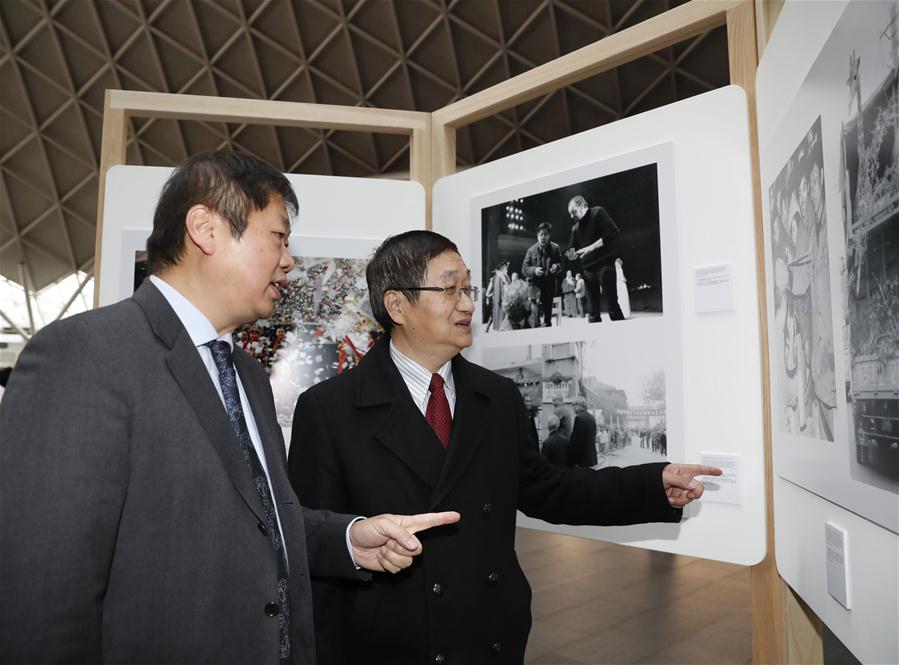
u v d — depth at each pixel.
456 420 1.77
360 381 1.83
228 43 17.03
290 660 1.23
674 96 15.36
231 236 1.24
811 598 1.43
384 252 1.89
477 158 18.08
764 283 1.79
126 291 2.54
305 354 2.68
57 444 0.95
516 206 2.48
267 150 19.08
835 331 1.17
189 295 1.25
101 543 0.97
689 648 3.82
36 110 18.78
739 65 1.90
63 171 19.95
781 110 1.56
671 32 2.07
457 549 1.67
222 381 1.29
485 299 2.58
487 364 2.55
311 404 1.84
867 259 1.00
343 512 1.73
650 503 1.73
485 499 1.75
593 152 2.25
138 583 1.03
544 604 4.69
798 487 1.52
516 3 15.20
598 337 2.17
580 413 2.20
